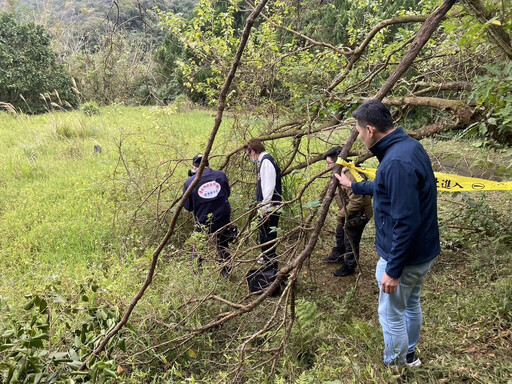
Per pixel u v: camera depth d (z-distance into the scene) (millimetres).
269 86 5473
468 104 3814
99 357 2799
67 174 8500
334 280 4703
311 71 5090
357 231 4562
